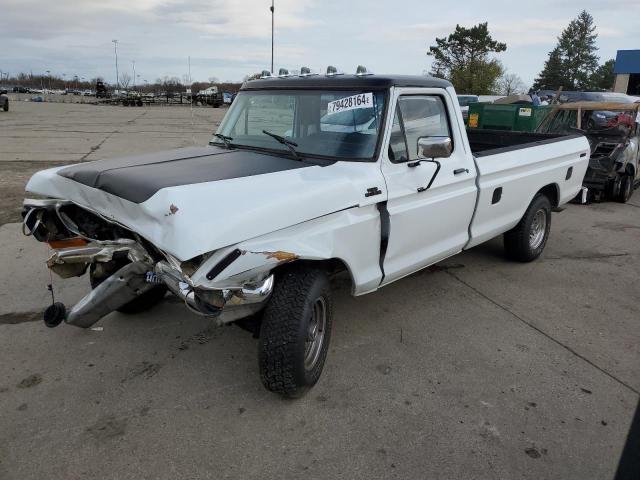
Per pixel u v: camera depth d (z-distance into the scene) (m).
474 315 4.66
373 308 4.74
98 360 3.78
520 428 3.16
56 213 3.69
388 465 2.84
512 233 5.77
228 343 4.05
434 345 4.11
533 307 4.87
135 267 3.24
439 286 5.31
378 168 3.67
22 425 3.08
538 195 5.82
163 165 3.57
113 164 3.63
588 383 3.65
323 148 3.87
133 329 4.23
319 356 3.44
